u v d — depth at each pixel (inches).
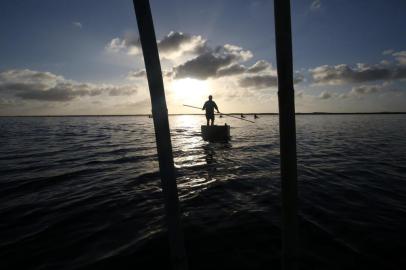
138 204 181.5
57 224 150.3
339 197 191.3
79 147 506.0
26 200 192.9
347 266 106.1
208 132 564.1
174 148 462.3
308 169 287.4
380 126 1198.9
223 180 242.1
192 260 112.0
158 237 132.4
